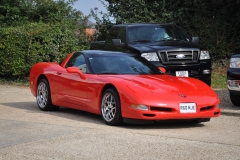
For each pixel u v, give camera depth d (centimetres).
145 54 1302
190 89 891
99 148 693
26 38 1748
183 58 1320
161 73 998
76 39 1858
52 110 1086
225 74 1730
